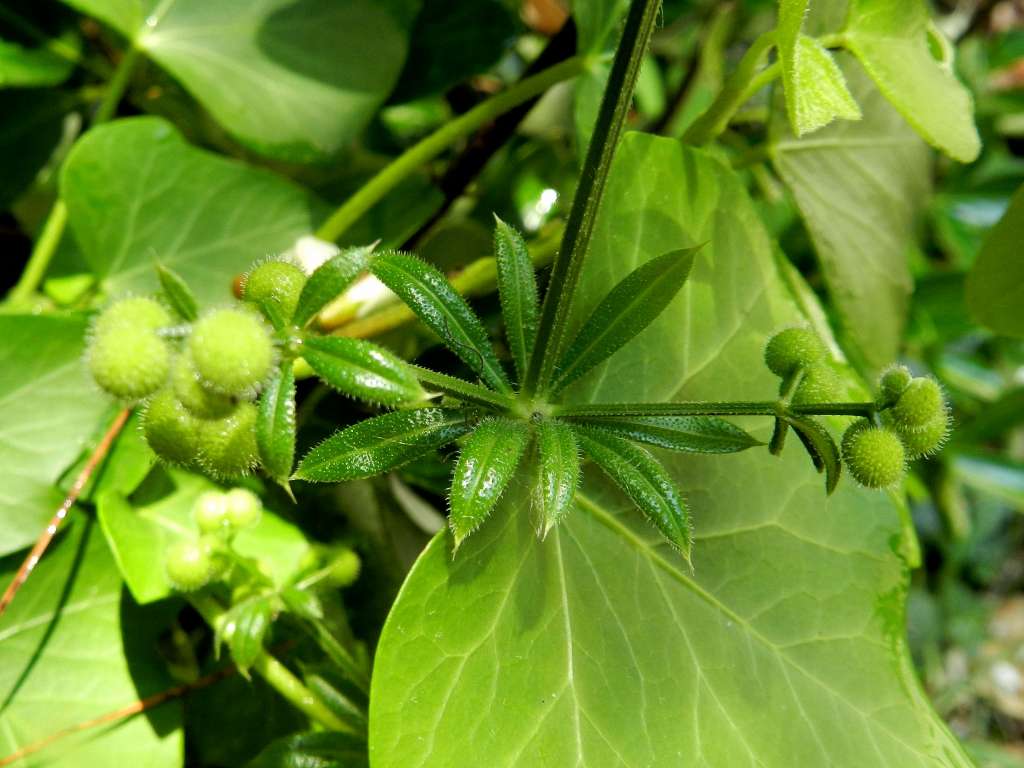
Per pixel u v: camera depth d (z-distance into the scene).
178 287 0.05
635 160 0.07
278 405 0.05
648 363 0.07
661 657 0.07
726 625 0.07
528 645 0.06
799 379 0.06
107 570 0.08
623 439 0.06
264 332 0.05
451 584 0.06
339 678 0.08
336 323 0.08
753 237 0.08
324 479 0.05
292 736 0.07
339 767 0.07
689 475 0.07
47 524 0.07
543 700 0.06
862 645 0.07
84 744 0.07
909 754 0.07
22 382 0.08
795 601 0.07
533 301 0.06
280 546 0.08
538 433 0.06
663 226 0.07
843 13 0.08
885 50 0.07
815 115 0.06
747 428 0.07
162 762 0.08
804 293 0.08
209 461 0.05
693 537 0.07
